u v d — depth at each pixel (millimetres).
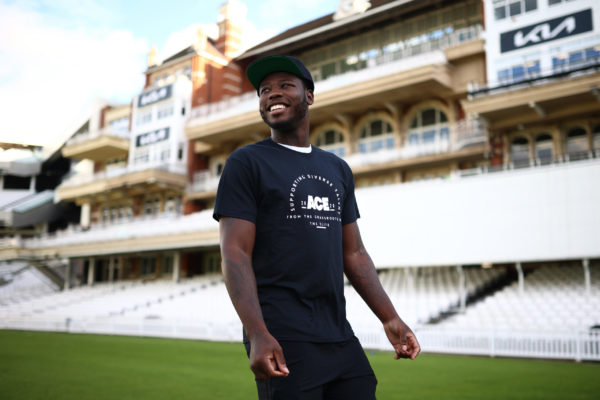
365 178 31172
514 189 19219
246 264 1987
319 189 2207
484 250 19469
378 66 28281
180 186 38375
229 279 1947
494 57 26094
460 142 26641
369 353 16406
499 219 19344
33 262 44062
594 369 12055
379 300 2367
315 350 1973
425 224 20984
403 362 13555
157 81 43406
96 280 45281
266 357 1770
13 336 22344
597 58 21797
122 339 21703
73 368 11430
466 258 19812
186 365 12312
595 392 8523
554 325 16297
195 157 39531
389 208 21969
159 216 38656
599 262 21203
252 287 1941
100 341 20250
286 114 2230
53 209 52125
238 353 15602
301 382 1908
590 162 17859
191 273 38281
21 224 49844
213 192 36781
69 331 27516
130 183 38500
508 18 25953
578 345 14195
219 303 26375
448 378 10273
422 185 21359
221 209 2072
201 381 9664
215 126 34656
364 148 31594
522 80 22891
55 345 17781
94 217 46250
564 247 17906
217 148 38219
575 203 17938
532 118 23859
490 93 24672
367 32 33312
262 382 1982
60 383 9180
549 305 17719
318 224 2137
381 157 29125
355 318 20609
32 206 50750
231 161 2150
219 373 10859
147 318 25875
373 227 22250
